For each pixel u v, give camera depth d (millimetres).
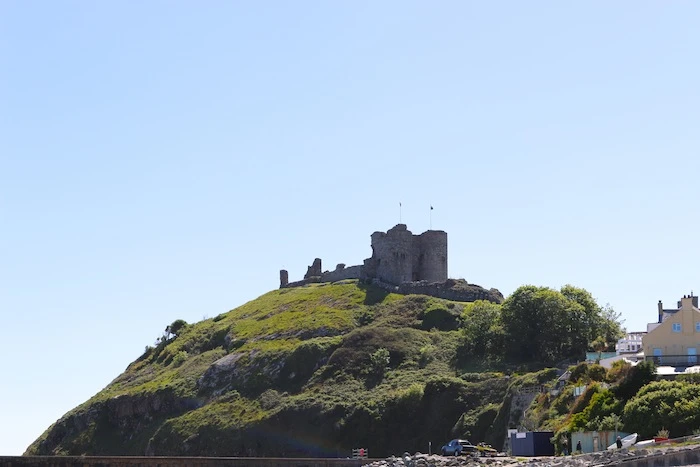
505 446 152250
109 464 125375
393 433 189500
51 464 125000
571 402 128500
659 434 97938
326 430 198625
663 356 127062
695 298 173875
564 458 95812
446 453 120250
